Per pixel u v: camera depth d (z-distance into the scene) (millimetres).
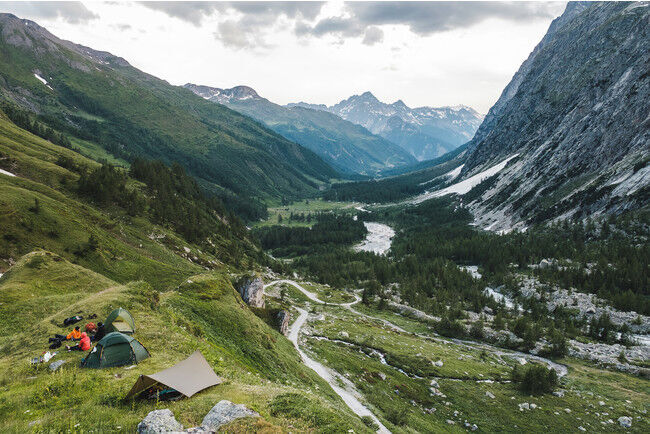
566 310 118312
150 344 26359
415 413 52500
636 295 116875
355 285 166000
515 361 82375
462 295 140125
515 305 125812
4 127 159875
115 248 82812
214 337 38750
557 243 174875
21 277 43188
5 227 66875
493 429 51750
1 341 27734
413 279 156250
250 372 32594
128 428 15180
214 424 15688
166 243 112750
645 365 80062
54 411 16359
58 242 72125
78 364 21984
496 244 191750
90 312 29469
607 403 60938
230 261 137750
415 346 83812
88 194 115125
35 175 111938
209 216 173250
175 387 18672
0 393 18141
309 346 68688
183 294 48188
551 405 59156
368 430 29922
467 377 68500
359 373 60875
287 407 18766
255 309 75375
